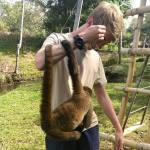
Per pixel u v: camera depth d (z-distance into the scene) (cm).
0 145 603
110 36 235
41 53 219
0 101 1040
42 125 204
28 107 934
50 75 199
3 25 3141
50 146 259
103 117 748
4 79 1720
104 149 555
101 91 284
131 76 489
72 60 215
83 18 2164
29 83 1702
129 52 474
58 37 237
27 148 586
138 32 468
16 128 710
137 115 761
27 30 2992
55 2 2438
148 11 447
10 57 2138
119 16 237
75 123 216
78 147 263
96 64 268
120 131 286
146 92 471
